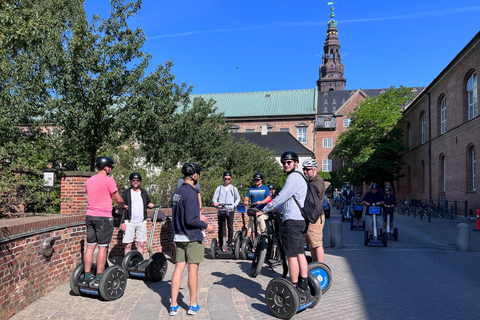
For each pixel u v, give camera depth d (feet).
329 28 396.16
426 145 109.60
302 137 232.32
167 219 30.89
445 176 92.02
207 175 51.39
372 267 24.94
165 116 43.14
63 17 42.86
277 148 203.41
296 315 15.35
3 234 13.87
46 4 41.14
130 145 44.73
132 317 14.56
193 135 63.57
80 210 23.86
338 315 15.38
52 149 39.47
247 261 26.66
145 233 23.17
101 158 17.40
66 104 35.17
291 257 15.21
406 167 136.56
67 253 19.19
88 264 16.83
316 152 228.63
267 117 237.66
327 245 35.55
